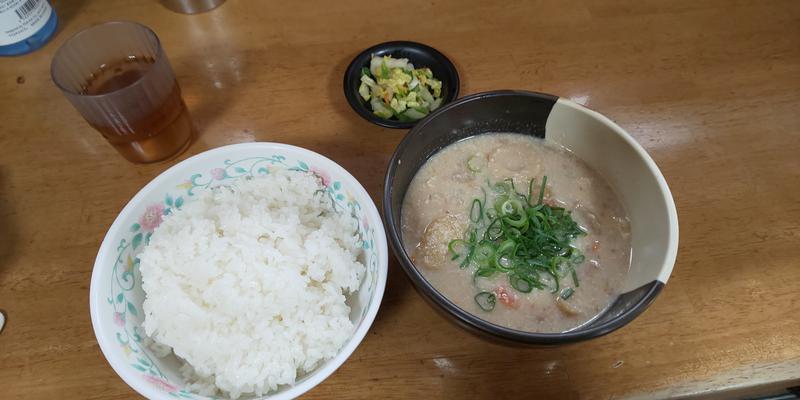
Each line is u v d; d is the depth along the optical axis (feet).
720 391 0.89
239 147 0.95
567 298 0.90
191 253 0.88
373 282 0.83
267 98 1.22
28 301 0.95
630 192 0.94
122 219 0.87
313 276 0.89
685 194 1.08
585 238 0.96
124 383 0.88
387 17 1.36
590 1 1.38
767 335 0.92
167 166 1.13
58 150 1.14
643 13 1.37
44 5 1.29
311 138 1.16
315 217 0.98
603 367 0.90
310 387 0.72
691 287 0.97
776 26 1.35
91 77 1.10
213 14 1.37
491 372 0.89
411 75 1.22
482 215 1.00
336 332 0.83
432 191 1.02
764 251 1.01
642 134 1.17
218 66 1.27
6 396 0.86
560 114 0.98
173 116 1.08
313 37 1.33
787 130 1.18
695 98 1.23
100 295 0.80
